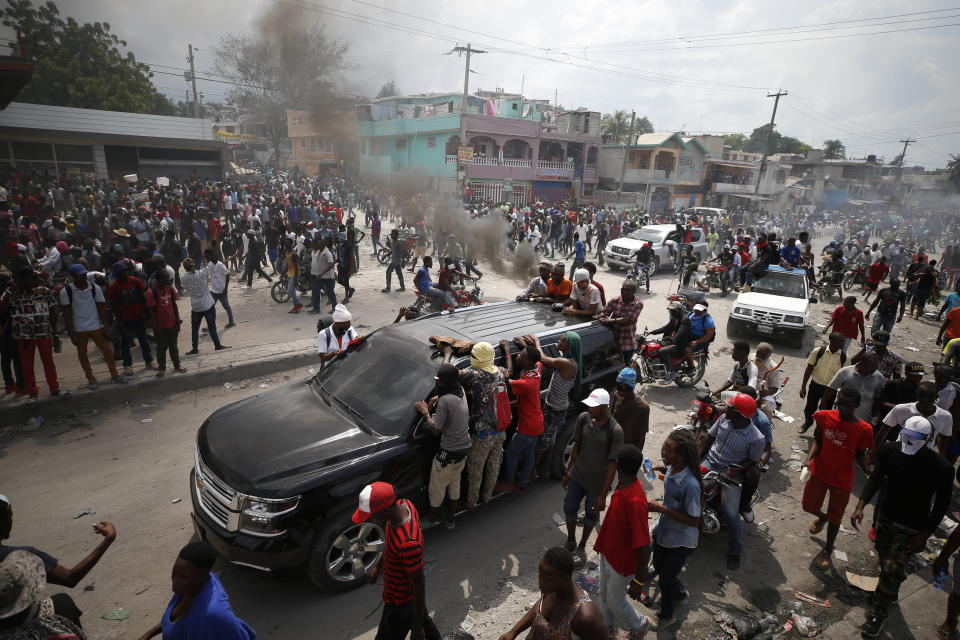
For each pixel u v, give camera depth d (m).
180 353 8.94
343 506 4.02
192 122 31.92
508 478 5.19
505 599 4.19
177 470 5.79
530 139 37.78
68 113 27.80
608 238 21.95
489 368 4.67
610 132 60.19
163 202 21.06
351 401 4.91
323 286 11.73
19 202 18.98
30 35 41.91
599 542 3.63
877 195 74.50
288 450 4.18
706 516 4.85
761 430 4.98
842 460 4.69
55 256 10.72
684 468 3.82
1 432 6.47
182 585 2.40
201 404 7.50
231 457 4.15
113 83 43.62
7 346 6.82
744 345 6.47
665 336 9.11
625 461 3.39
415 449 4.43
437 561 4.59
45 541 4.57
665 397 8.66
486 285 16.11
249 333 10.23
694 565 4.81
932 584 4.79
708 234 27.50
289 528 3.81
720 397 6.43
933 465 3.84
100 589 4.08
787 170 61.75
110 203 21.34
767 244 14.98
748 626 4.02
